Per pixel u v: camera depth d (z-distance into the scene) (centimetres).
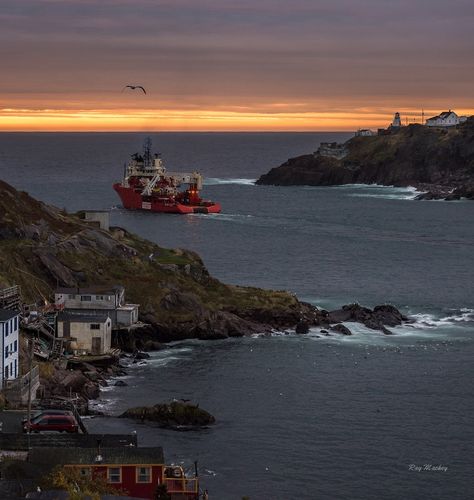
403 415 12338
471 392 13350
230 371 14225
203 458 10694
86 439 9419
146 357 14888
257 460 10712
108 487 8406
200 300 16662
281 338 16225
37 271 16325
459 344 16000
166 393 13075
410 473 10494
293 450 11050
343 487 10112
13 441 9281
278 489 10006
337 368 14462
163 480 8825
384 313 17638
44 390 12250
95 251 17425
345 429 11775
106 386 13300
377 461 10794
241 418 12075
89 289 15450
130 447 9050
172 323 15988
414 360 14975
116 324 15250
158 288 16700
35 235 17125
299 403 12756
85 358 14012
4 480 8194
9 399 11400
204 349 15450
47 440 9350
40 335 14112
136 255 17838
